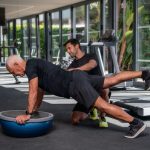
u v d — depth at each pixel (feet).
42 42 48.55
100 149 11.50
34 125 12.62
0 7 40.86
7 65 12.70
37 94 12.91
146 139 12.67
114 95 23.77
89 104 12.55
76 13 38.63
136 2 28.50
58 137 12.98
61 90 12.86
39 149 11.56
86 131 13.83
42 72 12.88
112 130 13.96
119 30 30.86
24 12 47.73
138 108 16.03
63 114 17.25
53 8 43.24
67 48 14.55
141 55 29.01
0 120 13.08
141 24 28.81
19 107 19.31
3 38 58.80
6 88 27.66
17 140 12.60
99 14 33.73
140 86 27.86
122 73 13.06
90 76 13.17
